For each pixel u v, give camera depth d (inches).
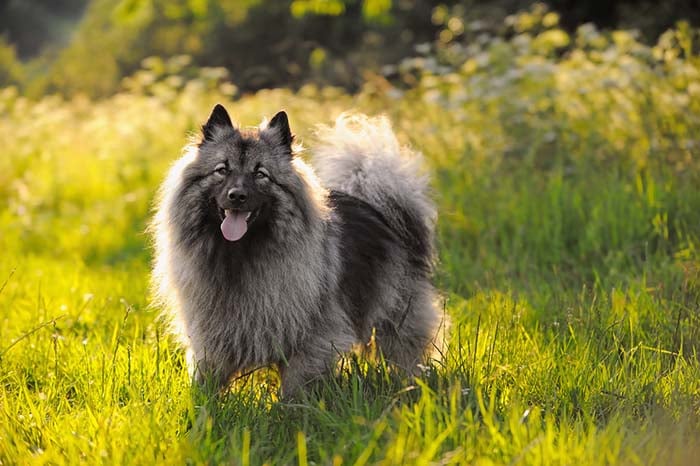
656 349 351.6
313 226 326.6
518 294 456.4
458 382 272.5
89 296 454.9
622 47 717.9
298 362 325.1
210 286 322.3
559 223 561.9
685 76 658.8
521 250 556.4
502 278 500.1
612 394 305.0
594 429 263.6
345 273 341.4
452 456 243.9
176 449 262.4
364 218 364.8
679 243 538.6
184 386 324.8
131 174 879.7
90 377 345.4
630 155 642.2
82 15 4313.5
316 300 322.3
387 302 361.7
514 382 327.6
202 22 1828.2
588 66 706.8
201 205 323.9
